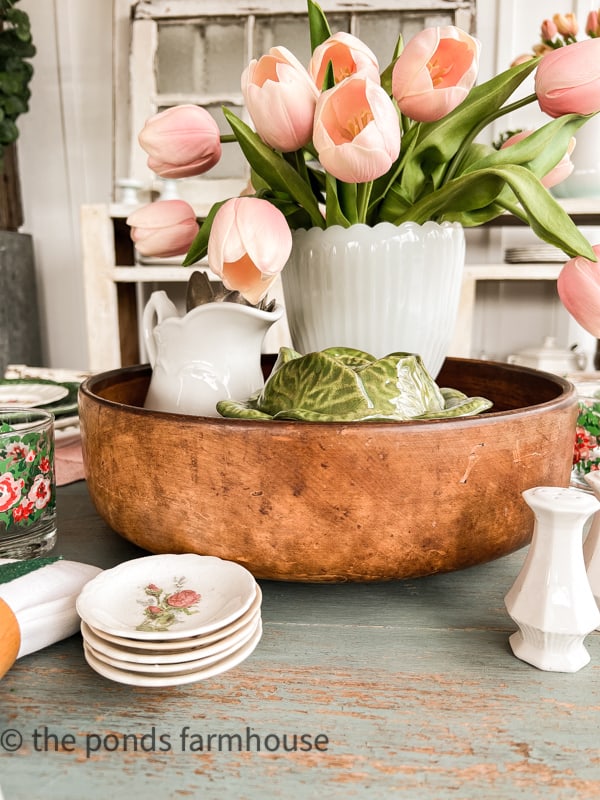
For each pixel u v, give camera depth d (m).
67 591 0.33
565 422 0.37
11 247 1.73
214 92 1.65
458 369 0.60
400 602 0.37
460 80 0.42
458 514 0.34
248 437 0.32
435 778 0.24
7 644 0.29
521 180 0.42
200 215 1.53
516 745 0.25
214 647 0.27
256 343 0.49
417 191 0.51
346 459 0.32
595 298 0.41
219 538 0.34
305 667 0.30
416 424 0.32
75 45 1.80
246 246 0.37
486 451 0.33
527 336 1.82
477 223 0.53
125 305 1.70
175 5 1.63
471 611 0.36
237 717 0.27
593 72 0.42
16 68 1.64
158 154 0.46
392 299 0.48
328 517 0.33
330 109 0.38
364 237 0.47
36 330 1.90
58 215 1.92
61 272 1.95
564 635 0.29
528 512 0.36
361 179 0.39
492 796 0.23
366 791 0.23
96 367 1.59
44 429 0.42
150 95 1.66
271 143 0.43
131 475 0.36
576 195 1.38
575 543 0.30
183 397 0.47
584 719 0.27
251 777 0.24
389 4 1.58
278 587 0.39
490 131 1.69
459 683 0.29
